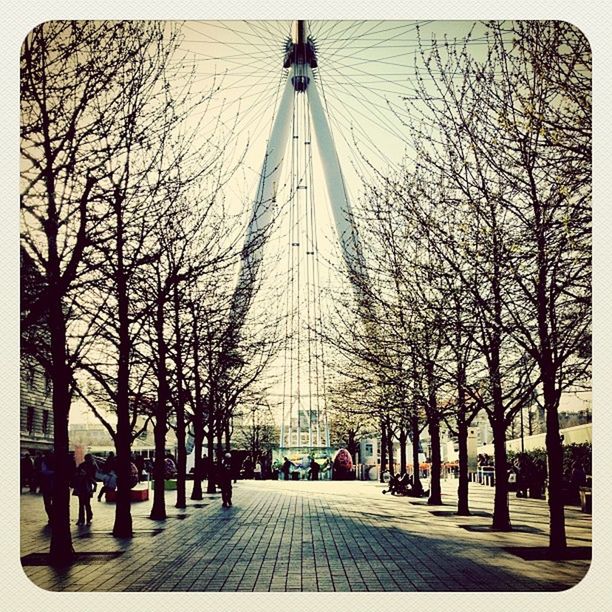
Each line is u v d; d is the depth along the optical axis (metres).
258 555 14.84
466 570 12.96
